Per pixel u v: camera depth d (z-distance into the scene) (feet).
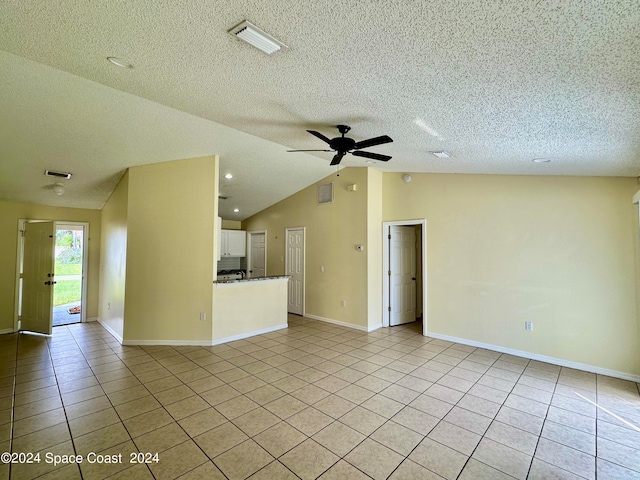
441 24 3.91
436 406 9.12
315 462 6.69
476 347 14.55
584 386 10.50
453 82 5.56
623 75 4.57
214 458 6.79
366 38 4.45
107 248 18.08
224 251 24.98
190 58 5.54
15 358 12.92
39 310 16.63
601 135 7.13
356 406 9.09
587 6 3.23
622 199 11.32
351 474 6.34
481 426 8.12
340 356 13.32
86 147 12.54
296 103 7.65
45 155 12.74
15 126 10.57
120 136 12.09
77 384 10.45
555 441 7.51
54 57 5.72
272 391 10.00
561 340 12.41
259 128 10.24
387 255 18.39
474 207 14.80
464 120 7.36
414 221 16.99
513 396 9.78
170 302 14.69
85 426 8.00
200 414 8.59
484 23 3.77
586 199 12.01
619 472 6.47
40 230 16.89
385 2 3.57
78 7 4.16
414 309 20.01
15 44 5.28
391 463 6.68
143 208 14.70
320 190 20.03
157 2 3.93
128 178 14.65
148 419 8.33
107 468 6.45
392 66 5.25
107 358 12.91
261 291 16.83
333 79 6.05
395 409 8.93
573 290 12.21
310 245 20.66
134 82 6.79
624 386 10.52
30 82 8.48
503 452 7.09
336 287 18.99
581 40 3.86
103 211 19.26
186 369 11.78
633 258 11.08
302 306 21.16
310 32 4.40
